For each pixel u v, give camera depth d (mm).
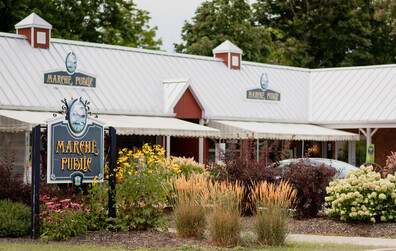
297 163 18328
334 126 36438
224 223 12977
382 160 37656
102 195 14961
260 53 52094
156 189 14875
